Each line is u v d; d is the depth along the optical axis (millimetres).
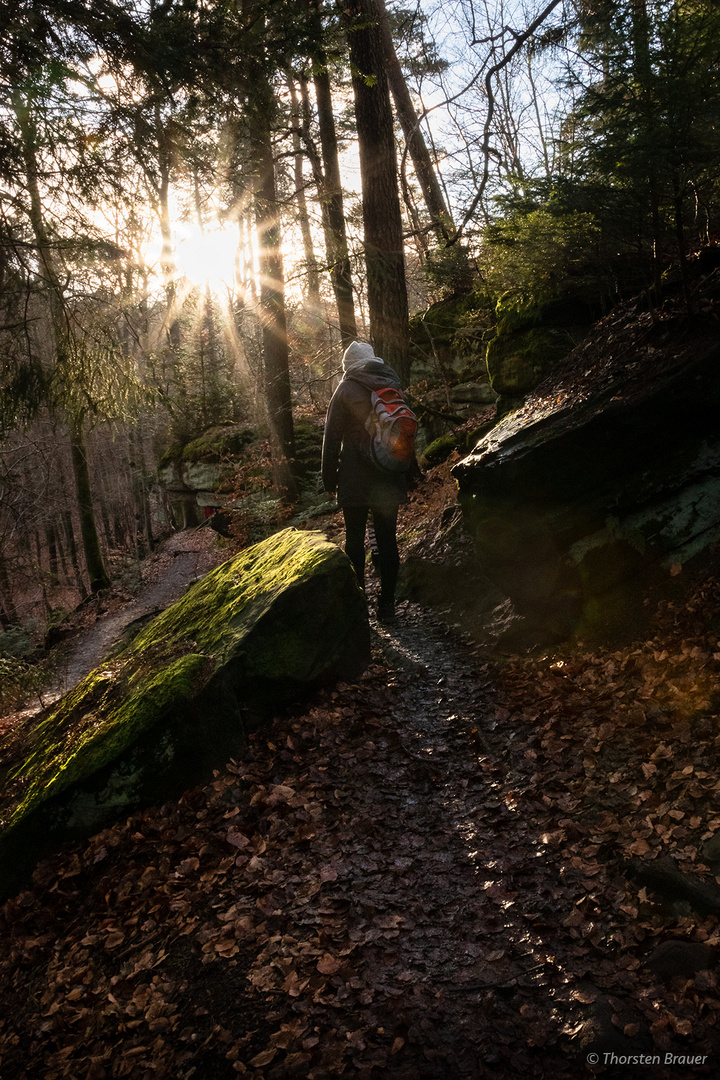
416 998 2477
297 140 11648
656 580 4270
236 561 5699
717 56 3697
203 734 3957
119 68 4211
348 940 2777
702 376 4207
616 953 2465
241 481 14383
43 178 4359
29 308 4770
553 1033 2254
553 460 4633
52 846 3850
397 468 5113
